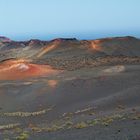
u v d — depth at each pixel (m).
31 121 43.66
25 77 87.00
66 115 44.44
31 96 58.97
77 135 20.47
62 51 170.38
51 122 38.94
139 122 22.53
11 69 93.50
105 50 166.75
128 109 38.22
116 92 54.28
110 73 74.81
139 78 64.19
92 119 32.47
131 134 17.62
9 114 49.19
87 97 54.78
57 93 59.06
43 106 53.03
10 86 65.94
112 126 22.72
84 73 79.81
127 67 81.25
